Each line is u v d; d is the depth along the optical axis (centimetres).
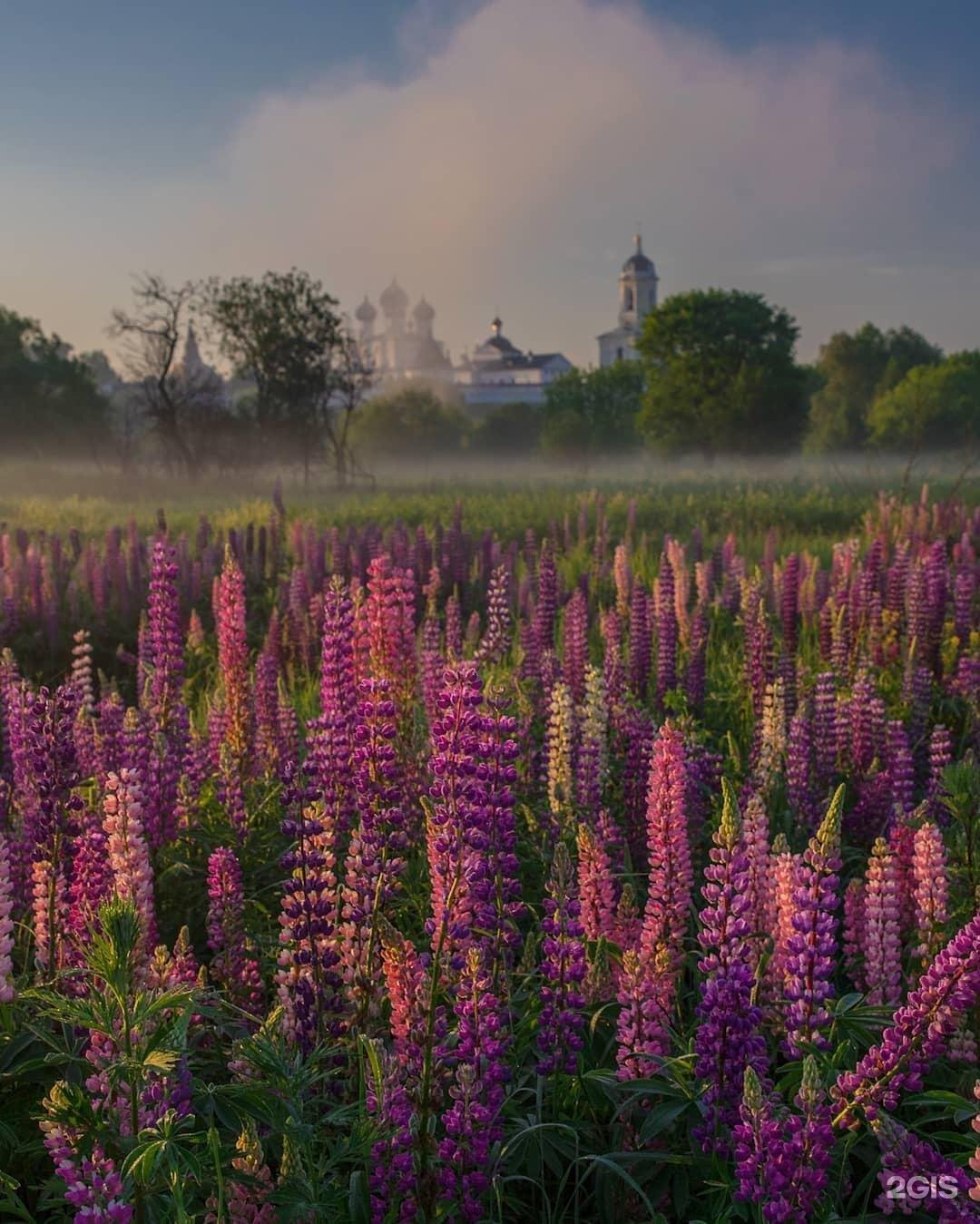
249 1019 381
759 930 395
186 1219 249
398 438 13112
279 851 548
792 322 10306
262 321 5747
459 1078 303
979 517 1734
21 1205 292
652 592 1415
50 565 1477
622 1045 354
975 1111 289
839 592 1107
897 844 450
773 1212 266
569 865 369
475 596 1498
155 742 541
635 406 14388
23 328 8731
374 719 442
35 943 418
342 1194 298
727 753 753
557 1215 342
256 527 2303
